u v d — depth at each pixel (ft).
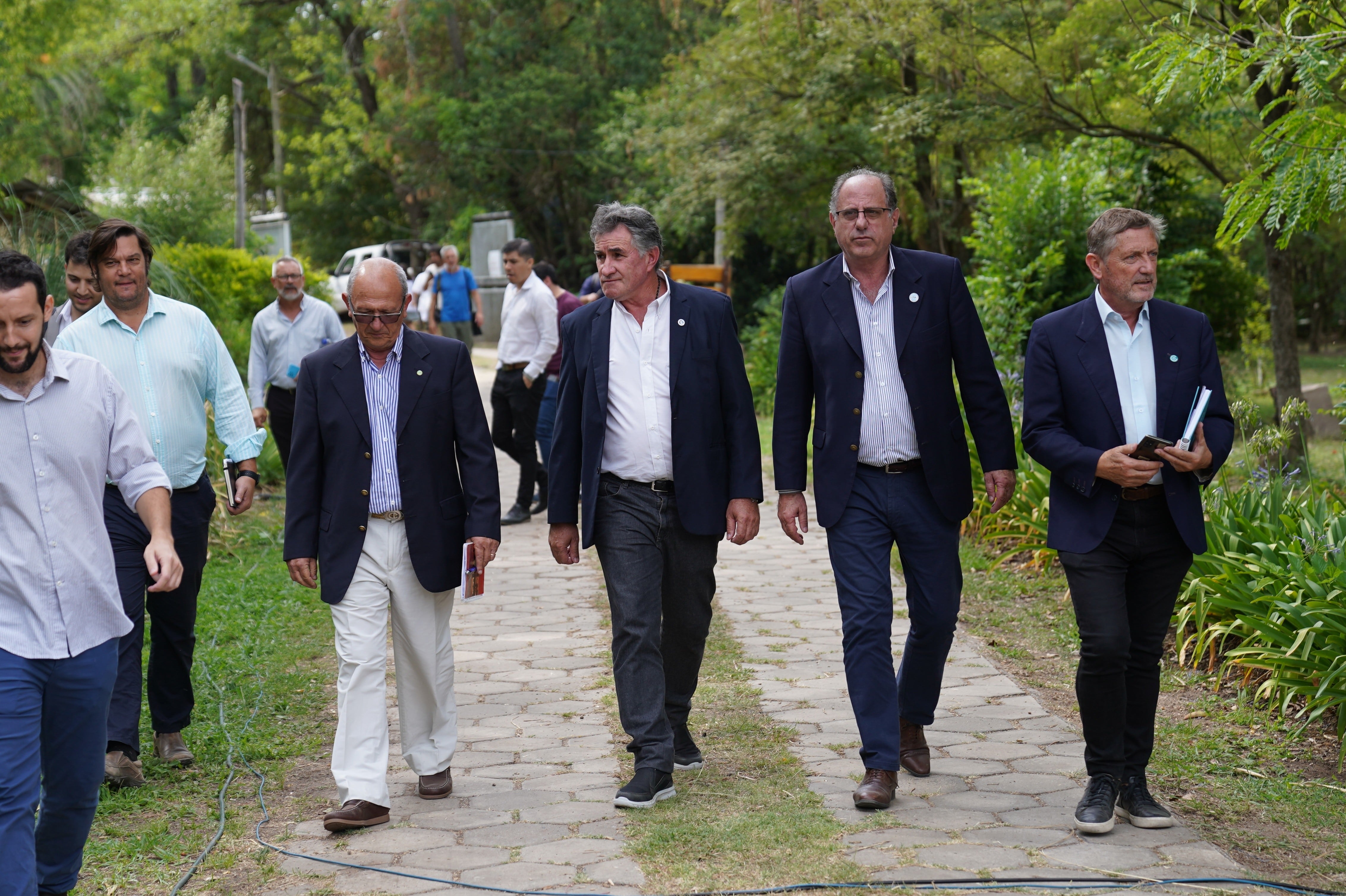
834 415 13.38
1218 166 44.88
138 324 14.44
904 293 13.32
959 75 46.50
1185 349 12.40
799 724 15.96
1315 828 12.44
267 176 121.19
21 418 9.73
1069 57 42.09
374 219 122.93
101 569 10.04
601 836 12.35
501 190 102.37
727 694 17.28
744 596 23.47
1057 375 12.64
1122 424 12.35
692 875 11.28
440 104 100.07
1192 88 26.99
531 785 14.02
